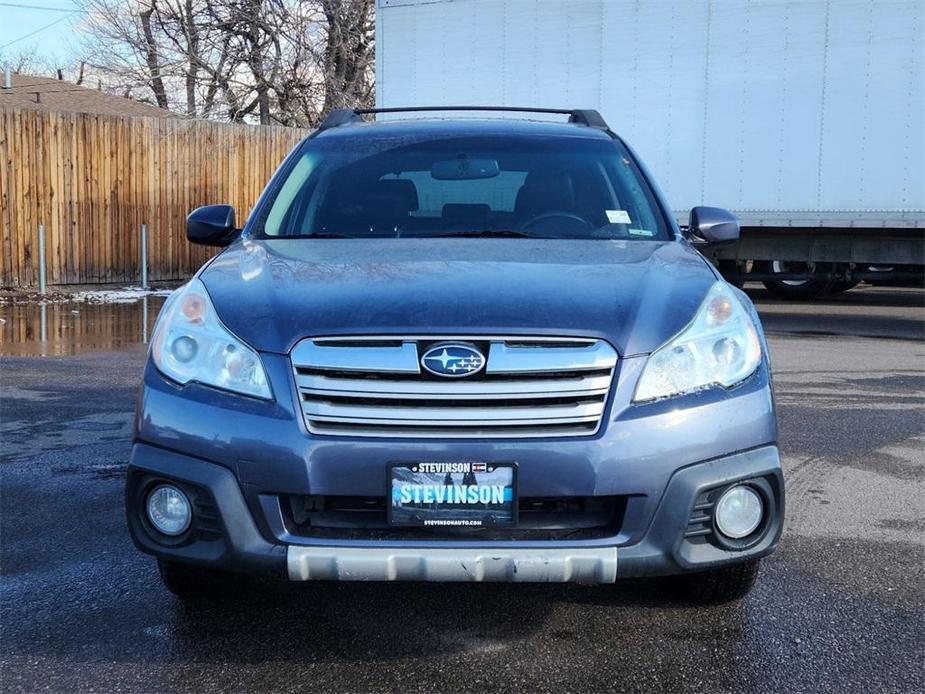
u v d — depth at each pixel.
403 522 2.80
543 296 3.03
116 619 3.35
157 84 31.89
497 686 2.88
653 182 4.47
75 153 16.58
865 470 5.30
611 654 3.08
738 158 11.37
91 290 16.23
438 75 12.59
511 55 12.23
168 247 18.03
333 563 2.80
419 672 2.97
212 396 2.94
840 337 10.80
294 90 30.31
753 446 2.95
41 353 9.31
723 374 2.99
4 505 4.60
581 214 4.19
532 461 2.78
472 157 4.52
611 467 2.80
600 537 2.85
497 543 2.78
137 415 3.04
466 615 3.39
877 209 10.80
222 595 3.43
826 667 3.00
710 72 11.38
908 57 10.51
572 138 4.75
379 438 2.80
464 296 3.00
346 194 4.30
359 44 30.53
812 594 3.57
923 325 11.99
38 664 3.02
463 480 2.78
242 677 2.94
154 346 3.14
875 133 10.73
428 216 4.18
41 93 31.02
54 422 6.35
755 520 2.98
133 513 3.01
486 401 2.81
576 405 2.84
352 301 3.00
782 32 11.01
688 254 3.69
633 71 11.72
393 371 2.82
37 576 3.73
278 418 2.84
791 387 7.70
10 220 15.91
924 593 3.58
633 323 2.96
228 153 18.78
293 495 2.85
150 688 2.87
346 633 3.24
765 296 15.78
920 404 7.06
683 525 2.86
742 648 3.12
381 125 4.93
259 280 3.26
